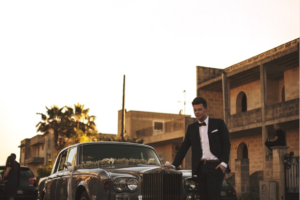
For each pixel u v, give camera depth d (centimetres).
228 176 1980
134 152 832
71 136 4269
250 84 2595
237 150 2716
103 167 741
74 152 834
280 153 1473
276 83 2484
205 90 2784
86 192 720
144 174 641
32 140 6406
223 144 581
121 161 779
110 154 816
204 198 585
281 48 2284
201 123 588
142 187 642
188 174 737
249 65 2247
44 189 963
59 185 854
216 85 2655
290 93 2248
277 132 1587
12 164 1284
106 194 657
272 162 1634
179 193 618
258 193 1644
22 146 6912
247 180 1689
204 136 584
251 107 2578
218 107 2803
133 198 646
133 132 4181
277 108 2089
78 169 782
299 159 1367
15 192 1295
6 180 1288
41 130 4475
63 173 845
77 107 4419
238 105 2708
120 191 649
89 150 817
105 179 666
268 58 2111
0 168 1491
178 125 3088
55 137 4469
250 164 2577
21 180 1582
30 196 1583
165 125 3262
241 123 2333
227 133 584
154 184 622
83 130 4366
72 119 4412
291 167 1451
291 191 1427
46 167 3859
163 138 3194
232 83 2614
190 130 602
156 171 622
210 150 579
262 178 1905
